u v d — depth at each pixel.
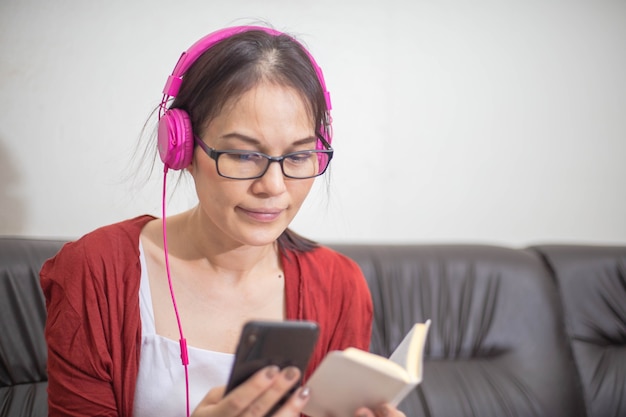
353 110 1.69
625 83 1.85
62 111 1.49
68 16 1.46
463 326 1.56
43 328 1.33
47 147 1.49
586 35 1.81
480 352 1.57
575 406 1.53
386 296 1.54
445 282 1.58
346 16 1.65
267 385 0.56
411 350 0.64
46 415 1.29
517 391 1.50
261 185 0.67
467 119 1.77
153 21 1.52
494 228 1.84
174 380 0.81
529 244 1.87
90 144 1.51
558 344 1.57
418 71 1.72
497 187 1.82
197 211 0.83
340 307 0.90
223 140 0.68
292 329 0.55
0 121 1.46
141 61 1.52
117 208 1.53
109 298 0.81
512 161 1.82
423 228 1.79
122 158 1.52
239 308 0.85
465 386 1.49
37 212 1.51
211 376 0.82
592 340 1.62
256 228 0.70
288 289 0.87
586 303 1.64
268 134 0.66
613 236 1.90
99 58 1.49
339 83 1.67
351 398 0.64
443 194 1.79
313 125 0.70
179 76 0.73
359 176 1.72
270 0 1.59
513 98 1.79
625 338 1.64
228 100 0.66
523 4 1.76
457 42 1.73
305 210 1.68
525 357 1.55
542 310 1.59
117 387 0.80
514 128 1.81
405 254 1.60
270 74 0.67
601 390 1.56
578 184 1.87
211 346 0.83
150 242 0.86
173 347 0.81
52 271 0.82
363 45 1.67
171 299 0.83
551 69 1.80
